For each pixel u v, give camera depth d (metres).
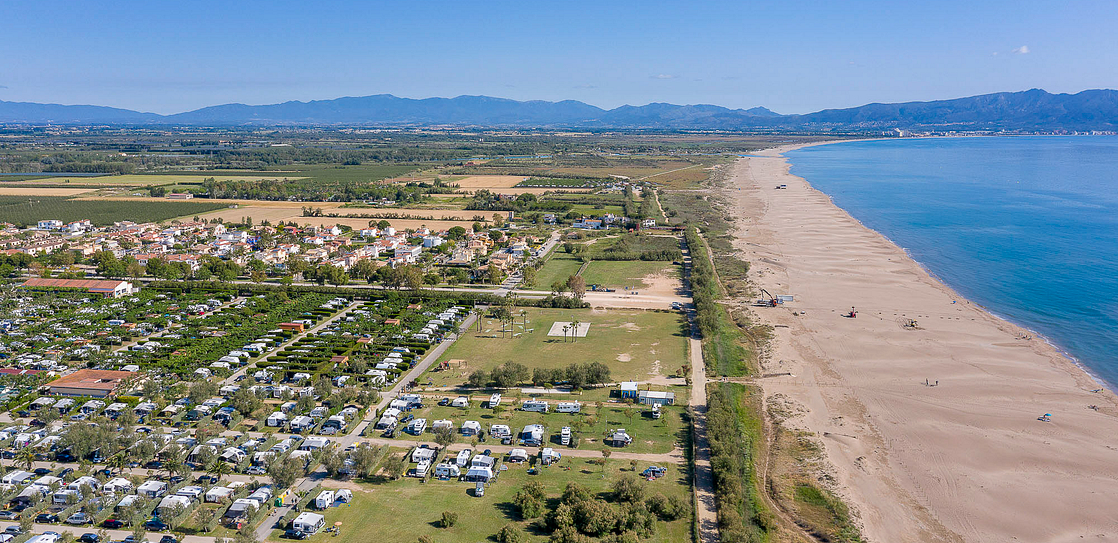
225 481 137.62
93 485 133.88
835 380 193.88
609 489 135.75
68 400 174.25
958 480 142.88
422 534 120.69
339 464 139.75
